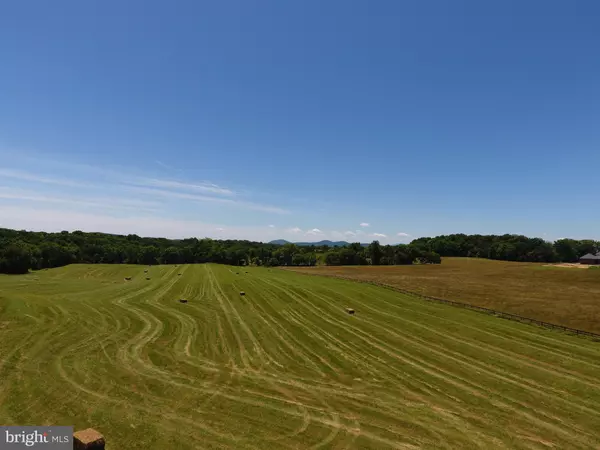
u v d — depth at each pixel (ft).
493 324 104.32
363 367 69.97
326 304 132.36
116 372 61.46
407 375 66.13
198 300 137.18
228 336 89.35
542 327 100.73
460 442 43.55
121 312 108.68
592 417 50.96
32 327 83.66
